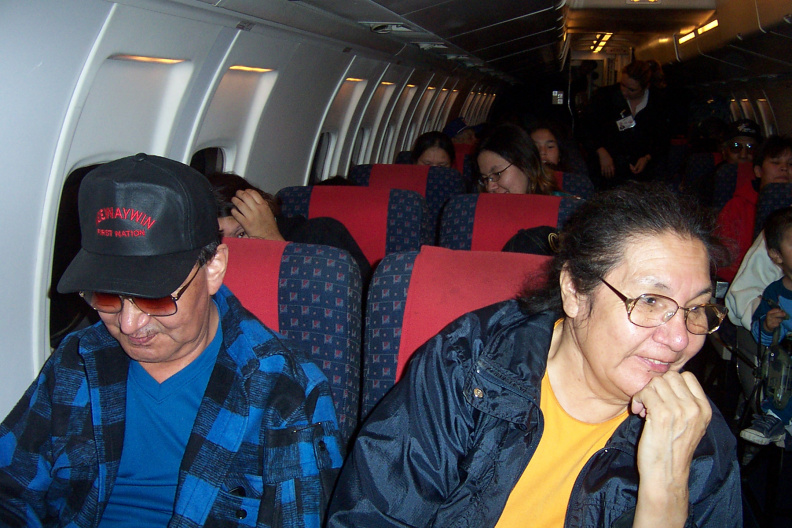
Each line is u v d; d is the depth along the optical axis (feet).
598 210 3.50
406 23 12.44
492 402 3.70
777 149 12.12
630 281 3.25
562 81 27.14
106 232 3.60
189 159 8.38
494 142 9.57
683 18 24.23
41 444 4.24
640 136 21.42
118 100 6.59
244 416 4.00
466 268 5.36
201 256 3.81
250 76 9.71
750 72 22.15
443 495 3.78
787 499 8.79
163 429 4.20
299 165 12.98
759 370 8.02
